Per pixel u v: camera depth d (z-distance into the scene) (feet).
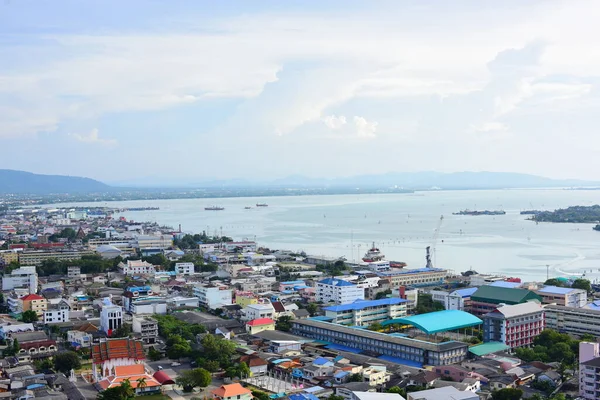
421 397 636.89
